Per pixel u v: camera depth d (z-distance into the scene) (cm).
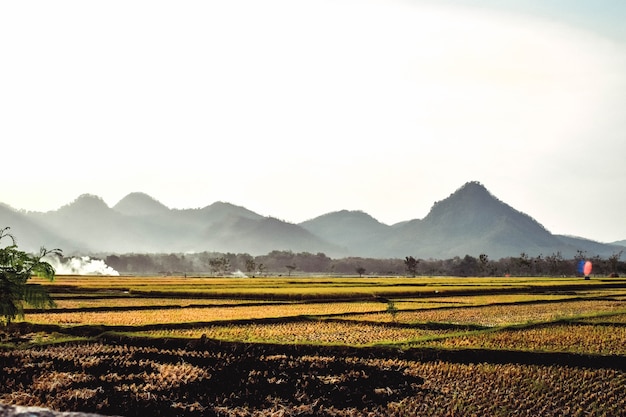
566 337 4972
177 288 10381
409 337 5212
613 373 3984
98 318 6250
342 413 3338
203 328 5709
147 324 5691
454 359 4338
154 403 3400
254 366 4203
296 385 3800
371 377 3938
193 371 4056
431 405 3438
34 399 3431
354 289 10212
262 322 6209
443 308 7756
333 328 5772
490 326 5884
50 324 5662
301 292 9231
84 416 1594
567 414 3306
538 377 3900
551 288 12400
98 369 4072
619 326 5631
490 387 3719
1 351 4478
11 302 4231
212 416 3266
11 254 4225
